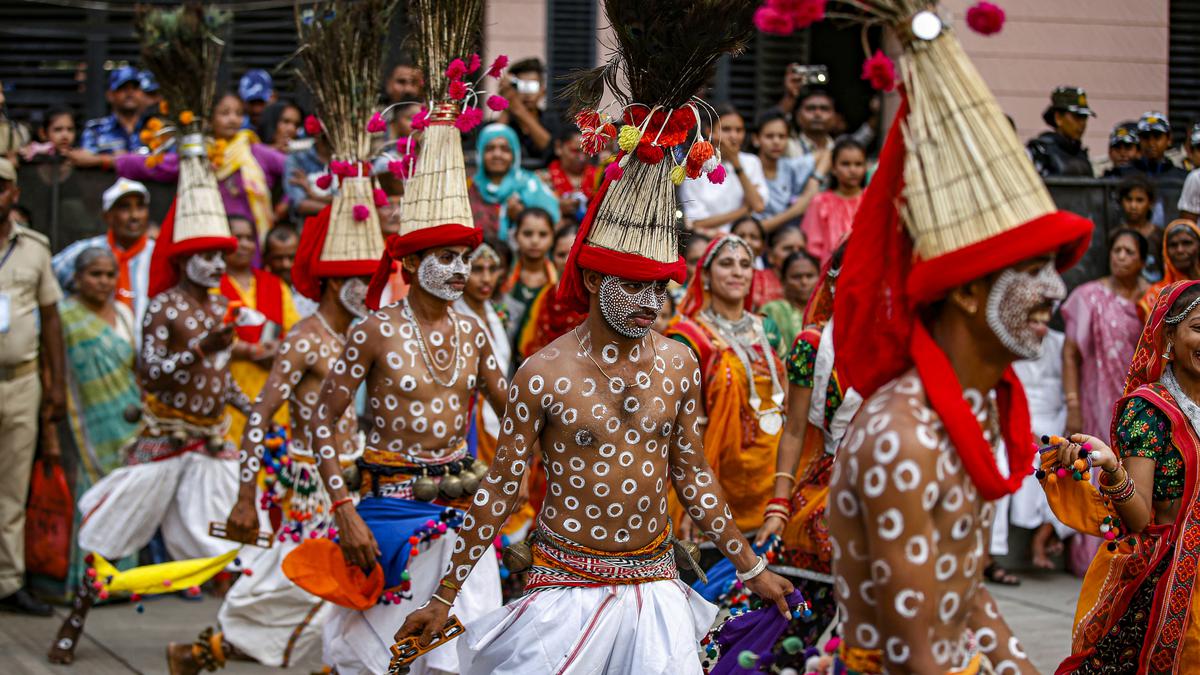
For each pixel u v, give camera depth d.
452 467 4.83
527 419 3.90
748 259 5.84
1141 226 8.16
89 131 9.00
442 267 4.77
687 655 3.87
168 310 6.61
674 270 3.83
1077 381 7.93
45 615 7.12
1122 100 10.29
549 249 8.10
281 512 5.50
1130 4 10.20
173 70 6.54
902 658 2.87
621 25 3.78
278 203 8.73
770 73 10.50
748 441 5.74
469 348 4.95
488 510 3.93
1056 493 4.12
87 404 7.40
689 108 3.86
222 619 5.48
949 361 2.94
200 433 6.70
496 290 7.75
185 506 6.71
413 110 7.90
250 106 9.52
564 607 3.88
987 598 3.19
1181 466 4.07
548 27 10.16
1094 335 7.80
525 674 3.86
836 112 10.37
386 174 6.30
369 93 5.51
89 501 6.57
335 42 5.46
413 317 4.85
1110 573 4.21
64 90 10.30
